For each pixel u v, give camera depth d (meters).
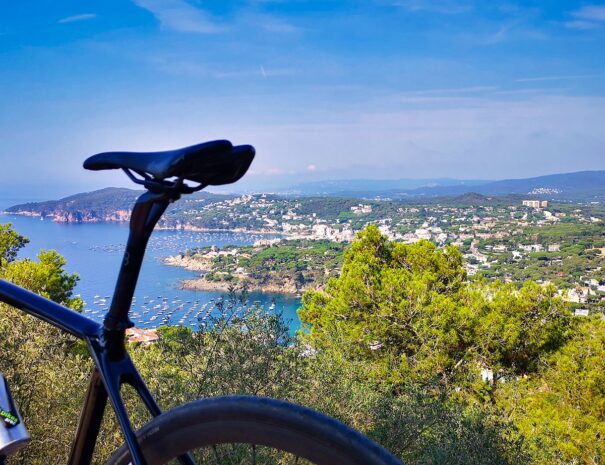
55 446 3.01
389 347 12.04
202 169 0.77
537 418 10.41
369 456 0.73
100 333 0.95
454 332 11.60
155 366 3.32
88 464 0.98
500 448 4.54
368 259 14.41
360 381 4.42
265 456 1.56
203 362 3.23
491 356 12.38
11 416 0.88
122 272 0.91
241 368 3.18
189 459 0.89
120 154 0.82
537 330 12.73
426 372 9.19
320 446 0.76
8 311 2.89
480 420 4.68
